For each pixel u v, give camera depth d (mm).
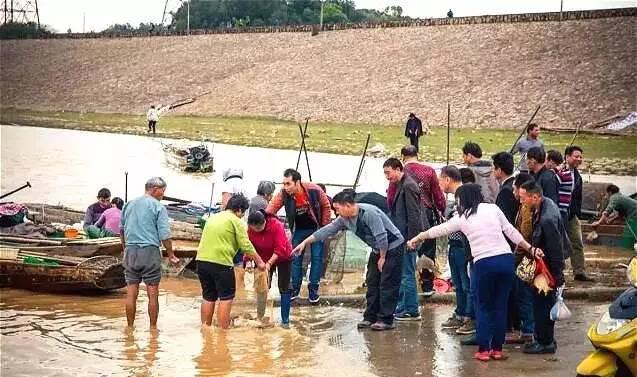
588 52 67125
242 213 11367
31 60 111875
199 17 137625
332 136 56875
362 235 11211
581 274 14039
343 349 10328
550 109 60750
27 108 94562
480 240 9672
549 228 9555
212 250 11180
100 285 13570
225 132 61469
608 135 48625
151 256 11422
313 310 12570
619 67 63469
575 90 62156
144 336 11062
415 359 9852
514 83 66125
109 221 16125
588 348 10242
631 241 17438
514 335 10641
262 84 83125
